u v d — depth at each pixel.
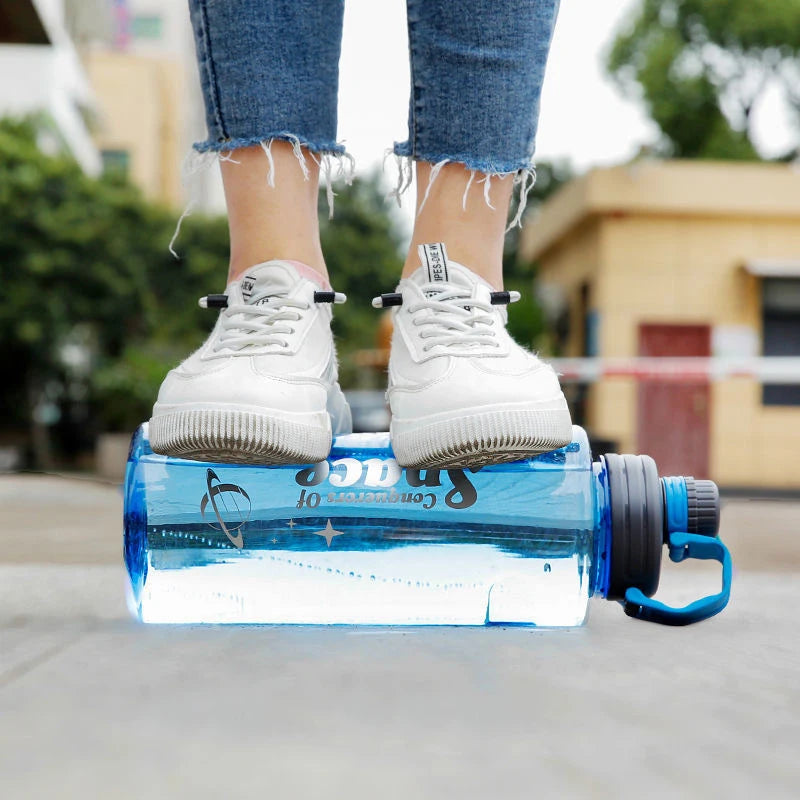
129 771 0.78
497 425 1.32
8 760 0.80
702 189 12.84
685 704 1.01
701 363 11.19
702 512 1.54
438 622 1.45
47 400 17.03
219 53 1.43
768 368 10.58
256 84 1.42
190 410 1.33
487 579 1.42
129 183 17.23
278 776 0.77
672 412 12.73
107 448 12.14
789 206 12.87
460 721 0.93
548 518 1.43
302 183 1.48
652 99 17.06
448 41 1.40
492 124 1.43
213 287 17.70
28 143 15.95
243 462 1.40
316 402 1.39
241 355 1.35
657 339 13.01
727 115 17.22
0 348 15.66
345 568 1.42
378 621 1.44
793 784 0.76
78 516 4.76
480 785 0.75
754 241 12.96
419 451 1.36
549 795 0.72
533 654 1.25
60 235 15.39
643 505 1.51
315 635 1.37
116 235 16.14
